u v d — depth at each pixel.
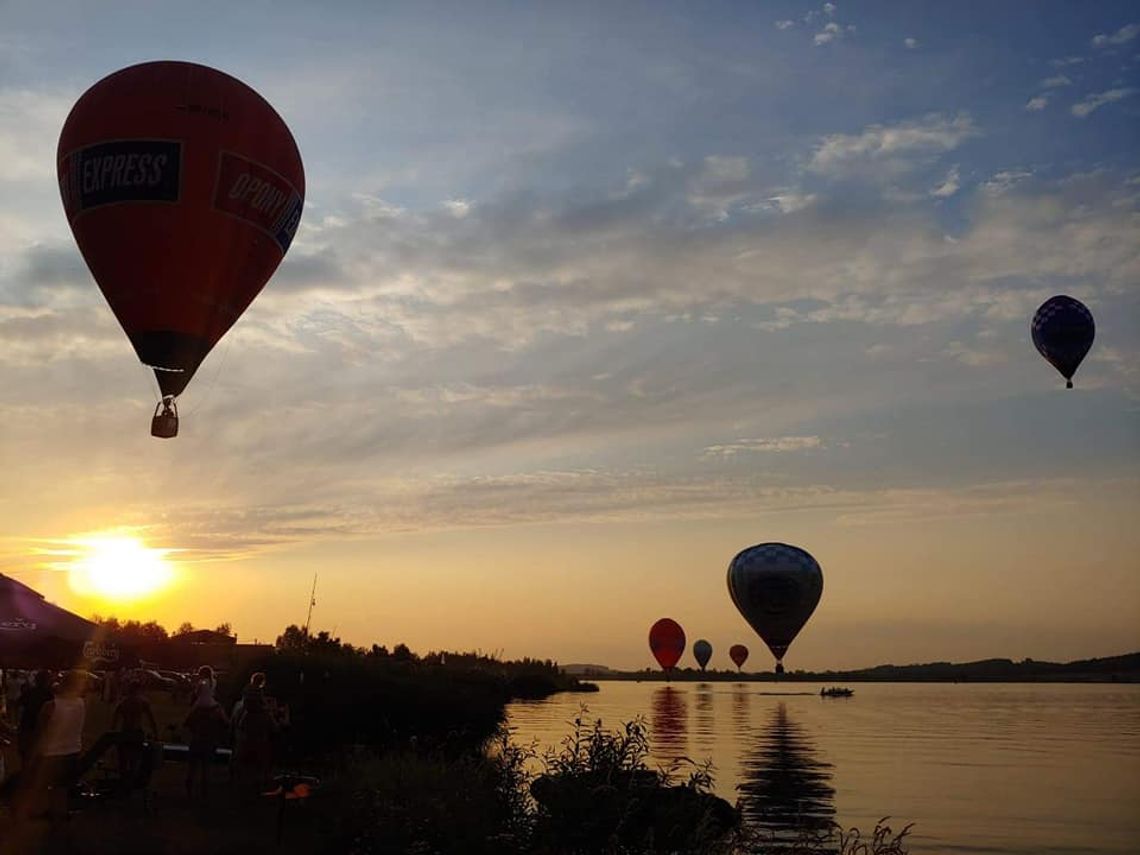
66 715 13.40
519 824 11.91
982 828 23.91
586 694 134.62
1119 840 22.62
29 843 12.59
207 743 16.59
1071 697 159.50
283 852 12.30
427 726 27.89
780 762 39.50
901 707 113.00
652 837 10.65
